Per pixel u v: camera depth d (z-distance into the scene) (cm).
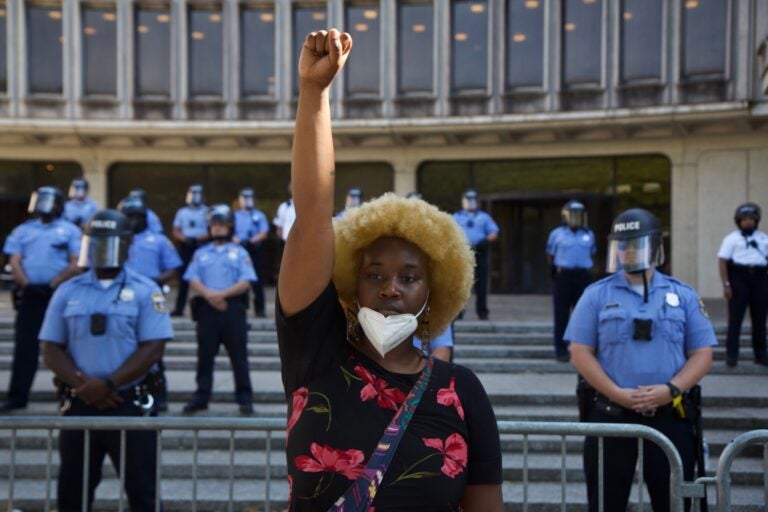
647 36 1695
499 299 1669
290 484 178
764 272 851
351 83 1886
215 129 1884
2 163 1966
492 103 1809
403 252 191
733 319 860
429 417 177
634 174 1778
